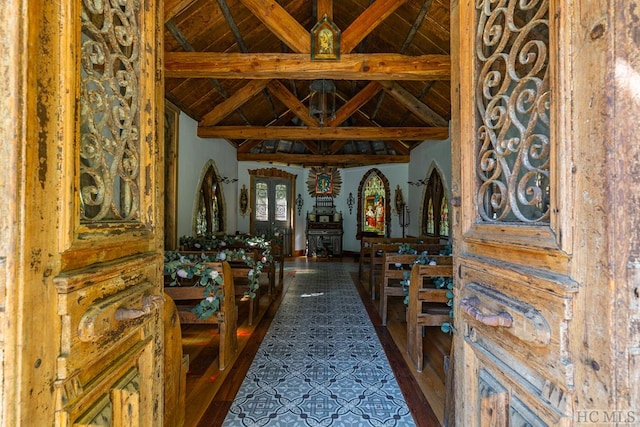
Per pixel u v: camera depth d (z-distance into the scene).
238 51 4.00
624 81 0.58
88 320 0.71
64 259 0.67
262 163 8.37
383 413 1.90
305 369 2.44
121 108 0.93
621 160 0.58
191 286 2.62
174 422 1.65
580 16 0.65
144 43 1.04
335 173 9.19
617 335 0.58
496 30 0.98
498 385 0.91
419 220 6.95
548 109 0.78
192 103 4.68
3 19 0.55
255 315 3.76
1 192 0.55
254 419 1.84
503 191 0.94
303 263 7.80
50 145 0.64
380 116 6.30
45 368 0.62
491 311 0.92
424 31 3.60
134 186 1.00
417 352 2.44
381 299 3.66
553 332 0.70
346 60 3.11
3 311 0.55
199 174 5.18
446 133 5.39
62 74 0.67
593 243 0.62
